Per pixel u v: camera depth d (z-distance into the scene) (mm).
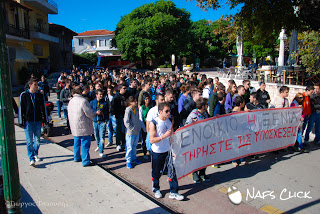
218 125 5109
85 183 4719
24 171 5242
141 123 6125
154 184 4363
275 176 5129
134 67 41219
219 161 5203
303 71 12422
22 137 7832
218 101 5637
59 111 10883
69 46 40156
